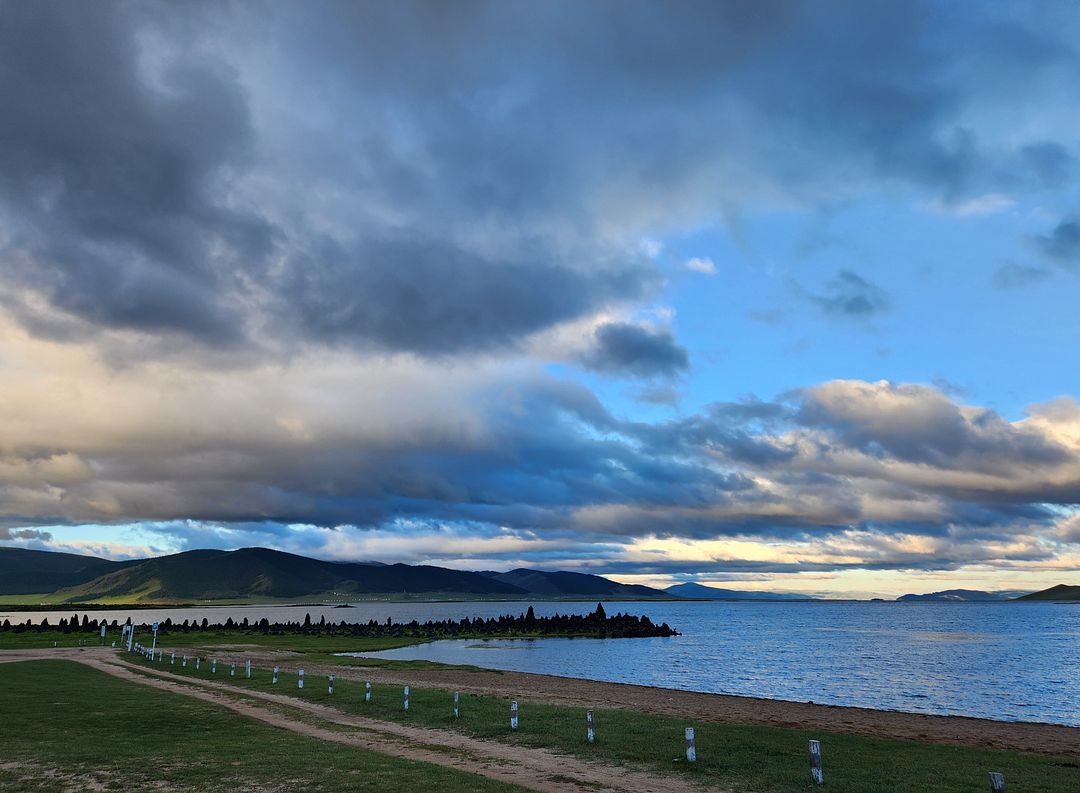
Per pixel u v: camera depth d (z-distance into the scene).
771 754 31.67
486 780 24.70
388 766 26.64
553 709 45.72
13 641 128.12
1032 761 33.47
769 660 127.31
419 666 92.44
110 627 183.25
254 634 178.75
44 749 28.84
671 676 99.56
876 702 75.06
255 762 26.92
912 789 25.38
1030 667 115.31
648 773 27.38
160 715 39.16
